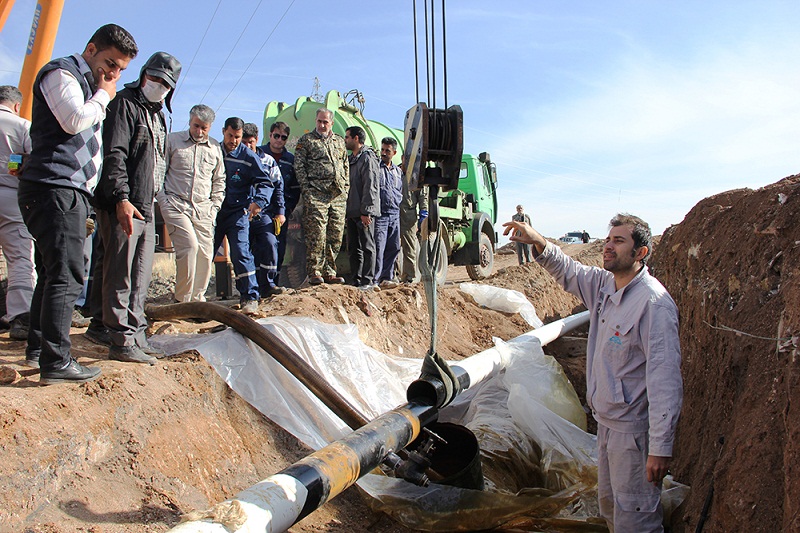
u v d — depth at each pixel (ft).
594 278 11.93
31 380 11.47
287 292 21.75
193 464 11.54
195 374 13.29
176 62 13.15
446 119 11.48
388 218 27.25
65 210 11.17
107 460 10.35
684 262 17.61
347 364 15.88
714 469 11.03
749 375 11.25
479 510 12.32
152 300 28.45
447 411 18.74
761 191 14.53
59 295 11.27
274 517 8.61
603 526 12.32
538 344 20.53
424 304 24.50
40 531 8.59
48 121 11.00
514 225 12.05
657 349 10.45
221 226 20.68
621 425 10.94
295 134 31.24
